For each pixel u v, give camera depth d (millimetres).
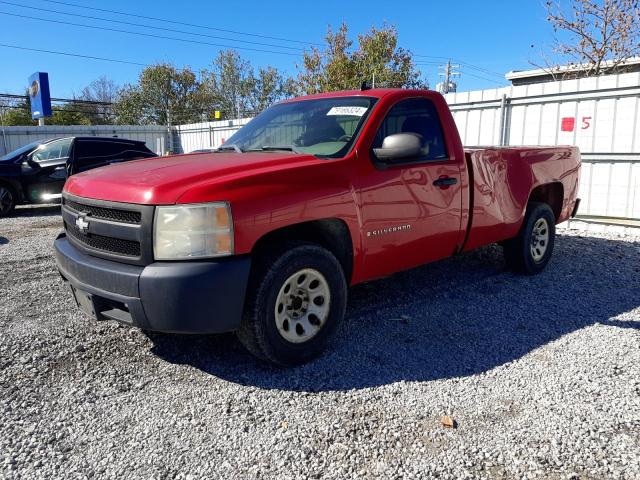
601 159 8477
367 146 3816
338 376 3410
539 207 5672
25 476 2416
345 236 3715
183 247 3004
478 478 2424
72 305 4793
